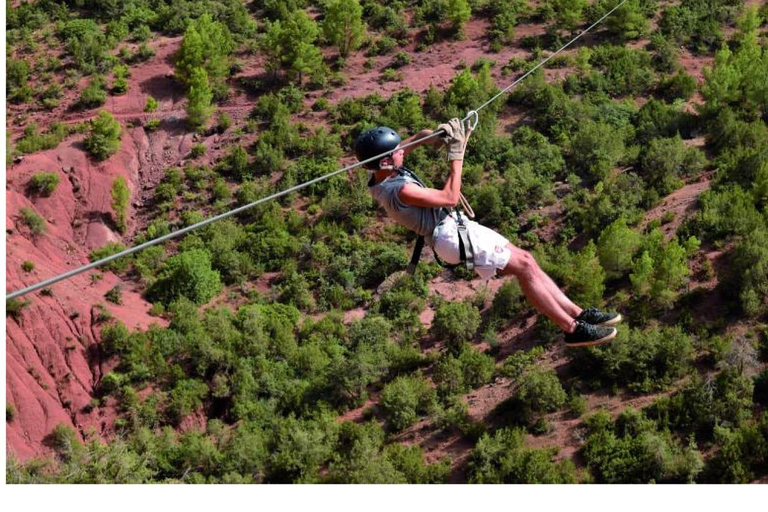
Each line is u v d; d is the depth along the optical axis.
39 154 56.00
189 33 59.84
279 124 56.62
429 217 10.10
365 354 40.41
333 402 39.38
